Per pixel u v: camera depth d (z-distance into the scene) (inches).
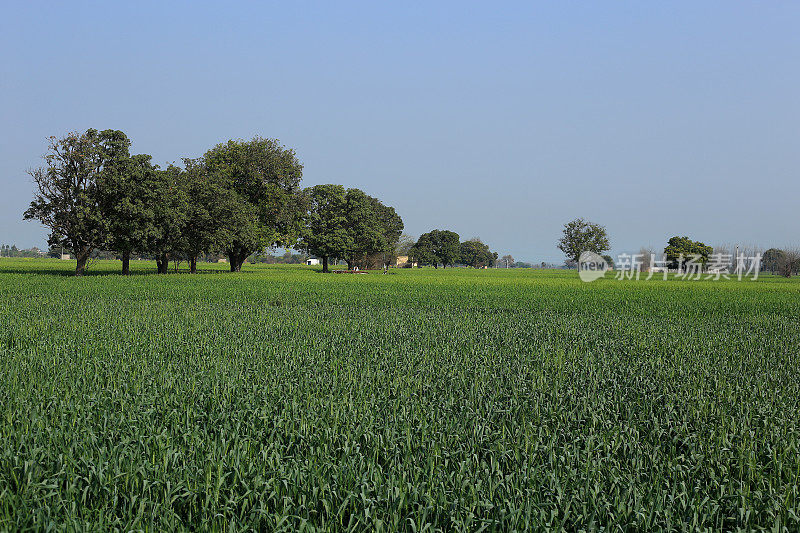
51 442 238.4
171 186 2201.0
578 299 1254.9
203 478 208.2
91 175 1903.3
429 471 219.8
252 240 2509.8
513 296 1320.1
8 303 918.4
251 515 183.8
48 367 392.5
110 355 450.6
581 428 283.3
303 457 236.5
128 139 1996.8
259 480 201.3
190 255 2509.8
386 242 3850.9
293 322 737.6
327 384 364.2
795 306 1143.6
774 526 182.2
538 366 448.8
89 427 253.6
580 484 211.5
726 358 518.6
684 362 494.9
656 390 376.2
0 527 172.4
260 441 255.0
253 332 629.9
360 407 303.9
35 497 187.9
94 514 187.2
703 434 273.0
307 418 277.7
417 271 4532.5
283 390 345.1
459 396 342.6
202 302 1030.4
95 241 1968.5
